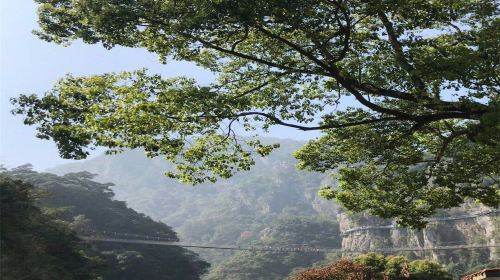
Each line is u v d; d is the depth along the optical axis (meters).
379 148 16.77
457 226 146.25
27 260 49.47
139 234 116.44
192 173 16.69
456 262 138.25
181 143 14.43
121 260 92.88
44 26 13.70
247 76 16.06
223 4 11.52
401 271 43.69
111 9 12.37
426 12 13.30
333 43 13.84
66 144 12.80
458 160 16.98
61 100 12.66
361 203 18.84
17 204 51.84
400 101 15.76
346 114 16.41
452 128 16.94
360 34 14.24
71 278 57.78
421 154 17.36
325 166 18.16
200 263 125.25
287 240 195.50
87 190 124.12
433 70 12.18
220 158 16.42
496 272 19.38
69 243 62.22
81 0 12.73
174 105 13.06
